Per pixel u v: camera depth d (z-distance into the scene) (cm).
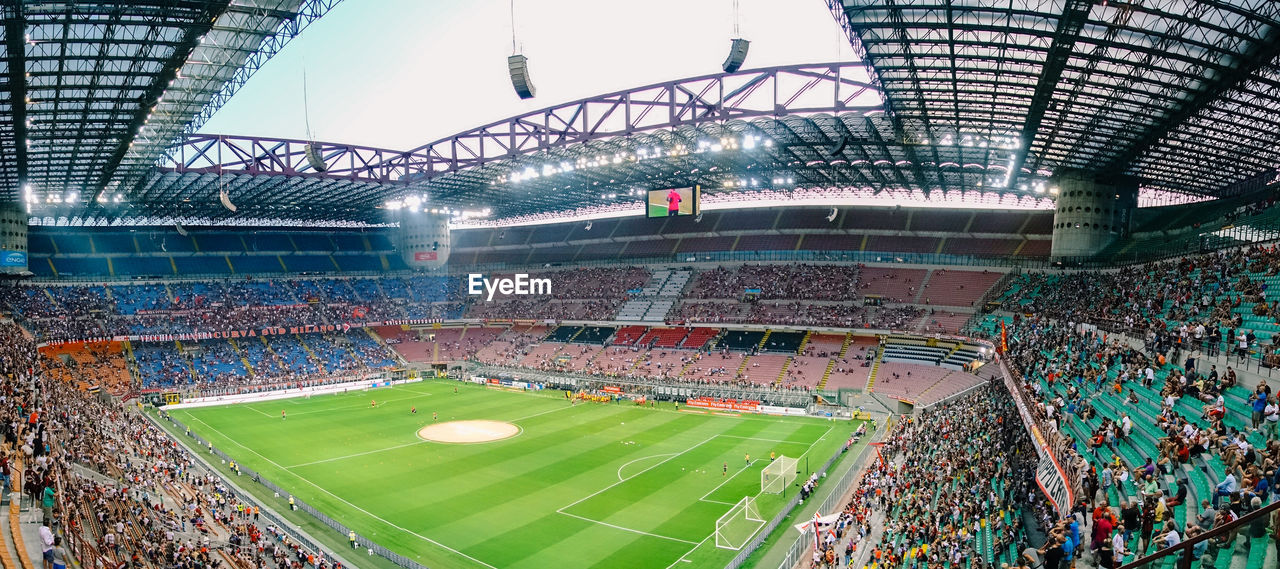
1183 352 3944
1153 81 4344
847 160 7931
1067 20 3541
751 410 8125
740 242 12019
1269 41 3638
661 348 10325
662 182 9769
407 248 13525
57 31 3738
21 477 2969
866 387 8306
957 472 4378
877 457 5656
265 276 12419
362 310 12094
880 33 4184
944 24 3844
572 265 13075
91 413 5972
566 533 4241
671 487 5131
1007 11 3616
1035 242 10025
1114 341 4884
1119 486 2584
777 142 7112
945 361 8312
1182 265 5856
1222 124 5322
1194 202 9106
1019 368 5381
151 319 10438
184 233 10788
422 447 6334
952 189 9762
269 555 3778
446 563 3816
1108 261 7769
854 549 3750
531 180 9369
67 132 5350
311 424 7375
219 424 7394
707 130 6769
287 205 10738
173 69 4266
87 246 11538
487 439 6650
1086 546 2128
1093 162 6994
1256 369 3136
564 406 8456
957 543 3019
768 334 9975
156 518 3847
